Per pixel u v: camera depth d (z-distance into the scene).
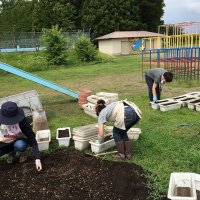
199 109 5.89
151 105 6.33
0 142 3.81
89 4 29.58
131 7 30.36
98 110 3.96
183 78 10.26
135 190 3.19
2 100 5.46
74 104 7.18
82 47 18.47
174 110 6.06
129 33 27.22
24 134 3.81
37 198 3.17
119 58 22.00
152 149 4.16
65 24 30.70
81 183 3.38
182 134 4.70
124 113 3.73
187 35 10.43
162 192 3.12
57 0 31.59
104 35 28.58
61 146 4.39
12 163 3.97
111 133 4.45
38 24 32.66
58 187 3.34
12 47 21.59
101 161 3.83
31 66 16.61
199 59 9.59
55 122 5.77
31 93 5.70
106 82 10.80
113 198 3.08
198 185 3.01
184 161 3.74
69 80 11.91
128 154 3.91
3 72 14.95
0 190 3.36
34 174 3.64
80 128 4.36
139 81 10.45
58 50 17.30
